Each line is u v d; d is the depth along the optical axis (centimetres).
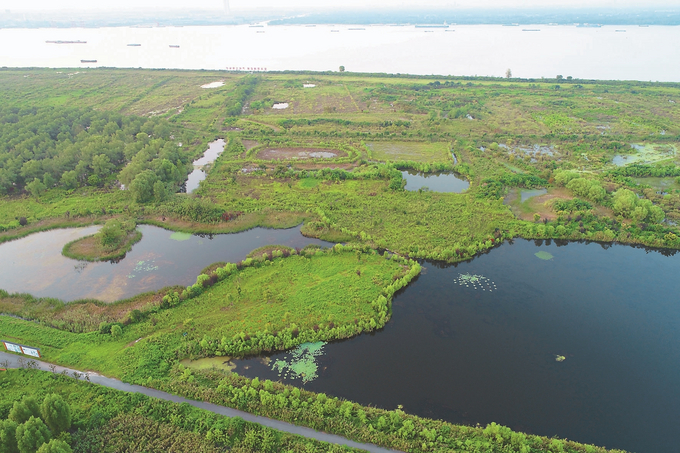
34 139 11350
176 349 5281
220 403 4575
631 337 5722
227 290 6425
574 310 6228
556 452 4159
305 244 7812
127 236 7944
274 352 5422
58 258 7312
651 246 7825
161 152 11056
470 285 6775
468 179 10700
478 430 4344
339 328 5641
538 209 9019
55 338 5397
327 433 4306
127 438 4175
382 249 7625
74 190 9744
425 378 5056
